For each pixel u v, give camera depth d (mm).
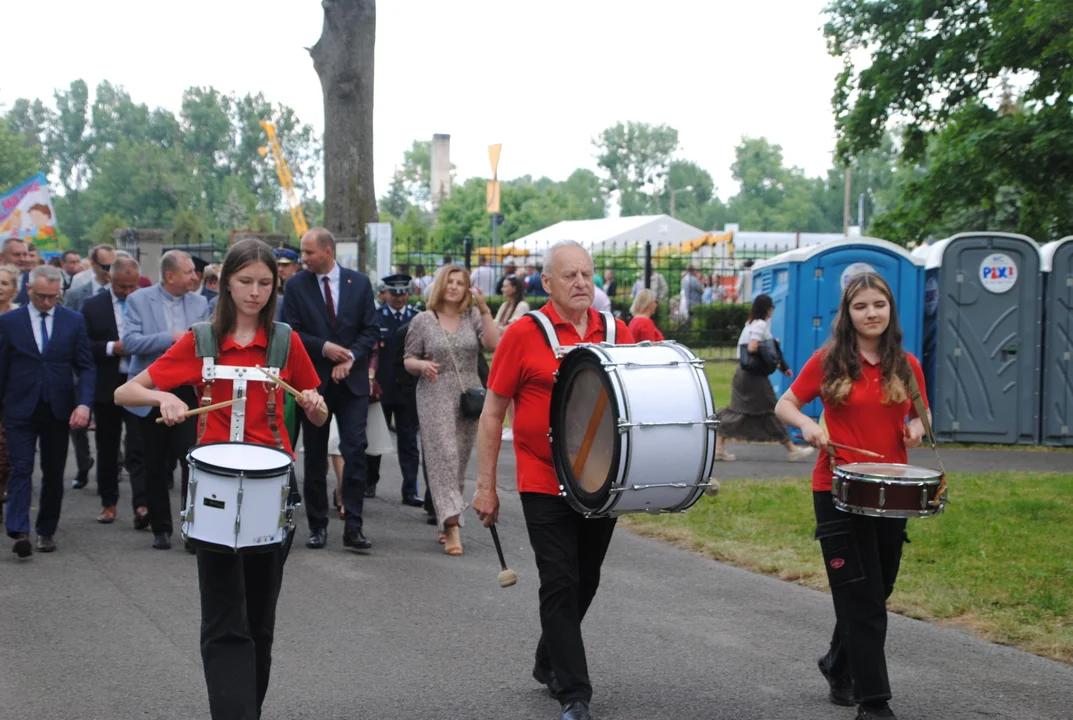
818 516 4574
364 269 16000
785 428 11961
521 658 5562
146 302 8398
